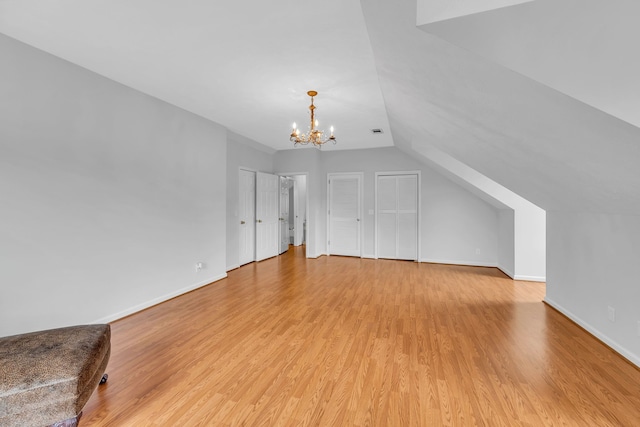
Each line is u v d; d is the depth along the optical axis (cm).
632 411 153
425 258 574
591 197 212
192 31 205
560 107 125
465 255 547
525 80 119
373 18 172
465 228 546
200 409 158
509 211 454
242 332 256
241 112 384
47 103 234
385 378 186
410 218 591
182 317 292
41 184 230
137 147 311
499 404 160
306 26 197
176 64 254
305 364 203
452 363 204
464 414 153
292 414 154
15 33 208
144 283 318
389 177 606
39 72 229
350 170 632
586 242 258
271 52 233
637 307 200
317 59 243
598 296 241
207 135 416
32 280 225
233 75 274
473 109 191
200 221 403
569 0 84
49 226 235
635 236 201
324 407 159
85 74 261
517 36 104
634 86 99
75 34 209
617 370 194
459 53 130
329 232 655
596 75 102
